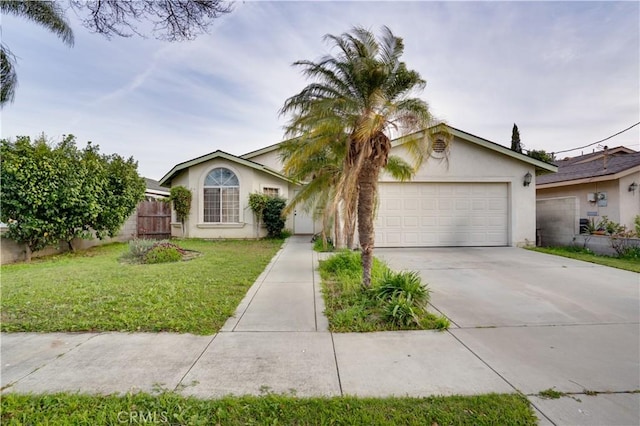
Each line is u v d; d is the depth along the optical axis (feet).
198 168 47.96
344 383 9.01
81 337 12.25
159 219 53.88
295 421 7.50
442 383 8.97
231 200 47.96
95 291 18.33
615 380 9.10
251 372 9.64
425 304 15.75
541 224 40.52
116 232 39.34
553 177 48.55
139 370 9.77
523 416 7.52
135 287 19.27
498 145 36.58
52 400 8.21
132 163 40.75
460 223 37.76
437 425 7.29
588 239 33.81
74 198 31.68
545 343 11.66
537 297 17.46
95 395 8.49
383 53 18.85
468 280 21.38
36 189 29.35
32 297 17.16
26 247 30.91
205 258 30.63
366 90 18.84
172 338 12.16
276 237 48.73
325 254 32.86
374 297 16.16
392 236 37.55
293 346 11.46
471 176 37.29
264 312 15.19
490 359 10.42
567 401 8.12
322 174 28.04
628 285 19.97
